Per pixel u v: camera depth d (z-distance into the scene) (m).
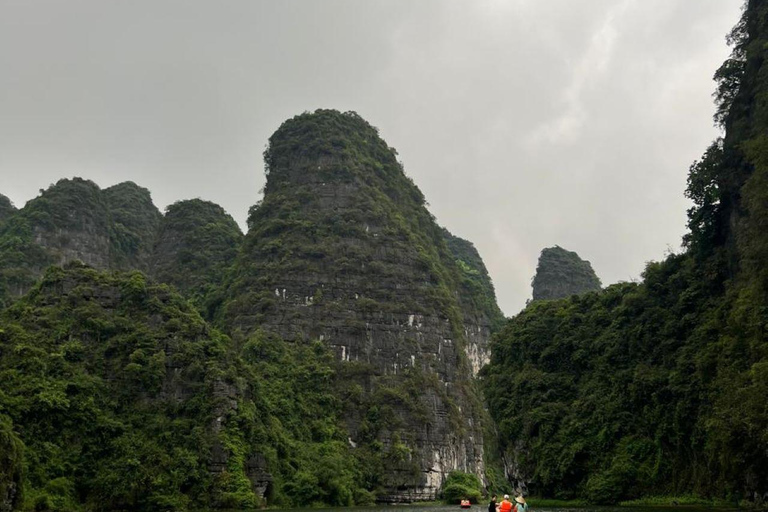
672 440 86.75
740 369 70.81
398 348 139.50
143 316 97.44
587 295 114.31
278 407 116.81
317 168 161.38
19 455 69.00
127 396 90.06
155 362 92.12
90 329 93.50
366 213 155.00
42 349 87.75
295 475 105.00
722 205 88.69
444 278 169.25
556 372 109.19
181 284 181.38
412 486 124.06
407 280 148.62
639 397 91.56
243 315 139.75
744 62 83.94
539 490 104.06
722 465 71.62
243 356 126.81
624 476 90.00
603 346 102.94
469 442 141.38
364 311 141.50
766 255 68.69
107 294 98.38
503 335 120.19
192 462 86.62
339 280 144.62
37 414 81.00
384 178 171.38
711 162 86.56
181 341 96.06
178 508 83.38
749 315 68.38
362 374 134.25
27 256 164.25
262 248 149.75
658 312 95.12
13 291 155.38
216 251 188.88
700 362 79.56
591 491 92.69
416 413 131.12
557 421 102.31
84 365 90.19
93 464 82.62
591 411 99.19
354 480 117.56
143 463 84.62
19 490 68.31
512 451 110.12
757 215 69.06
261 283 143.00
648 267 100.50
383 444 125.81
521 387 109.88
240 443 92.62
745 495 73.00
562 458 98.38
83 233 179.25
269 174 169.12
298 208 156.38
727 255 85.75
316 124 167.88
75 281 98.94
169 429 89.00
